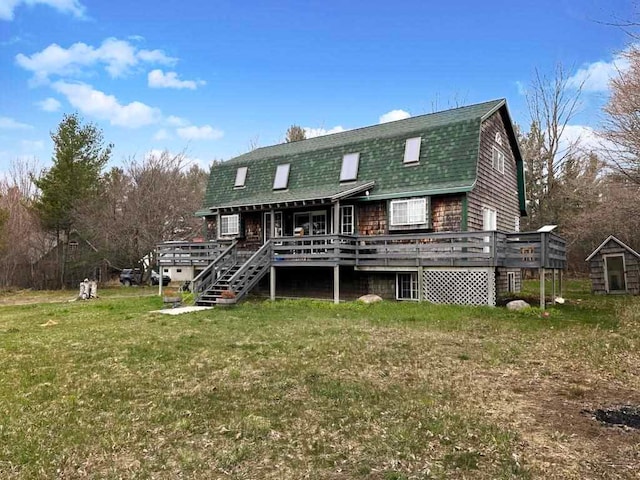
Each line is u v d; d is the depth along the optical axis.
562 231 27.61
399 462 3.86
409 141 16.39
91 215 28.91
